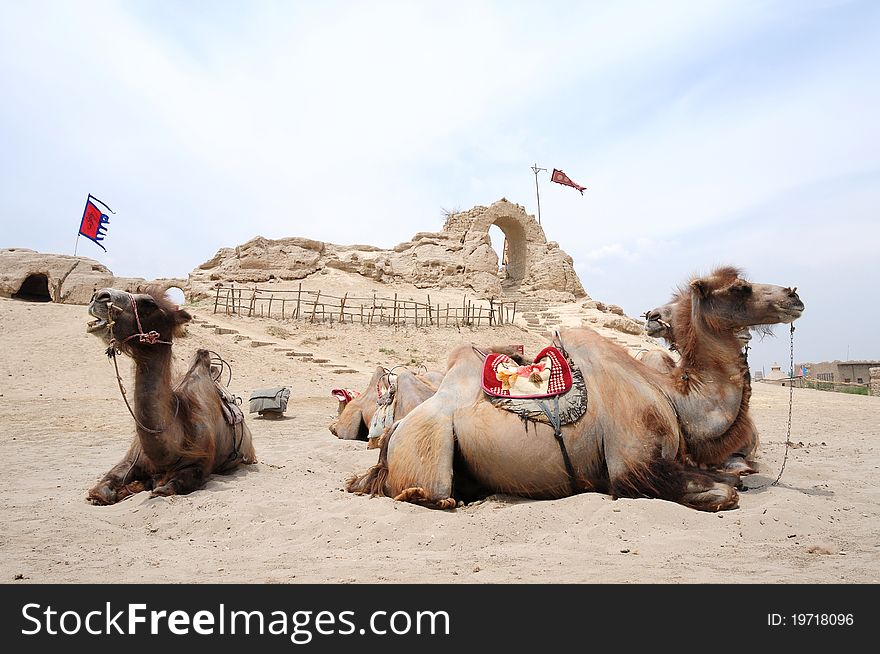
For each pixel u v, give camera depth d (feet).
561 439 20.12
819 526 17.67
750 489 21.95
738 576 13.66
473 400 21.52
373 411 40.50
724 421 20.58
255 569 15.12
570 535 17.08
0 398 58.75
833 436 45.34
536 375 20.94
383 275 157.28
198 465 24.84
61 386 65.16
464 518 19.06
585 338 21.56
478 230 170.50
